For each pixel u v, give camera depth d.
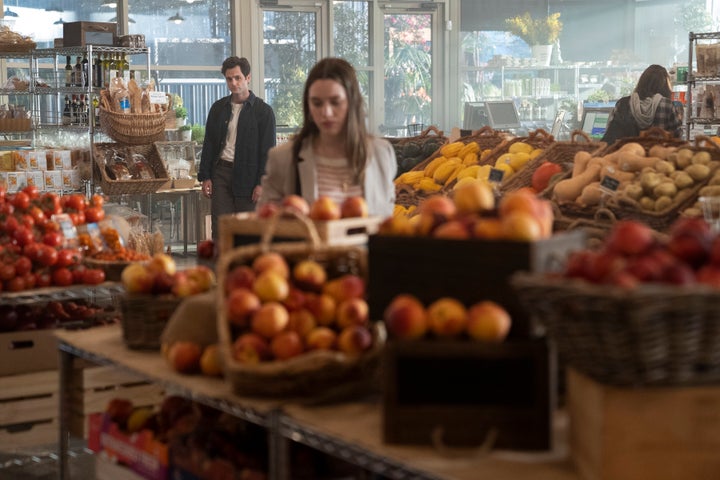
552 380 1.97
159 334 2.90
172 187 9.46
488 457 1.94
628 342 1.71
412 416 1.98
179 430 2.97
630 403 1.77
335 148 3.61
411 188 5.59
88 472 4.19
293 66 12.88
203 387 2.46
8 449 3.98
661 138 4.70
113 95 8.06
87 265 4.05
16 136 9.21
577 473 1.86
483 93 14.01
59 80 11.13
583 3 14.26
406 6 13.45
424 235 2.26
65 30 8.27
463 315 2.02
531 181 5.07
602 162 4.63
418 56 13.65
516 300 2.04
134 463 3.06
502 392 2.07
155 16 12.02
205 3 12.27
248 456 2.72
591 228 4.35
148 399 3.59
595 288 1.70
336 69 3.49
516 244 2.03
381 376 2.38
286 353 2.30
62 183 8.16
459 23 13.79
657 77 7.59
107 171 8.20
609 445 1.77
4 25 8.36
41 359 3.94
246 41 12.51
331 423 2.15
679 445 1.79
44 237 4.01
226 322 2.40
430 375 2.11
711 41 13.97
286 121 12.91
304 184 3.56
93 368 3.47
